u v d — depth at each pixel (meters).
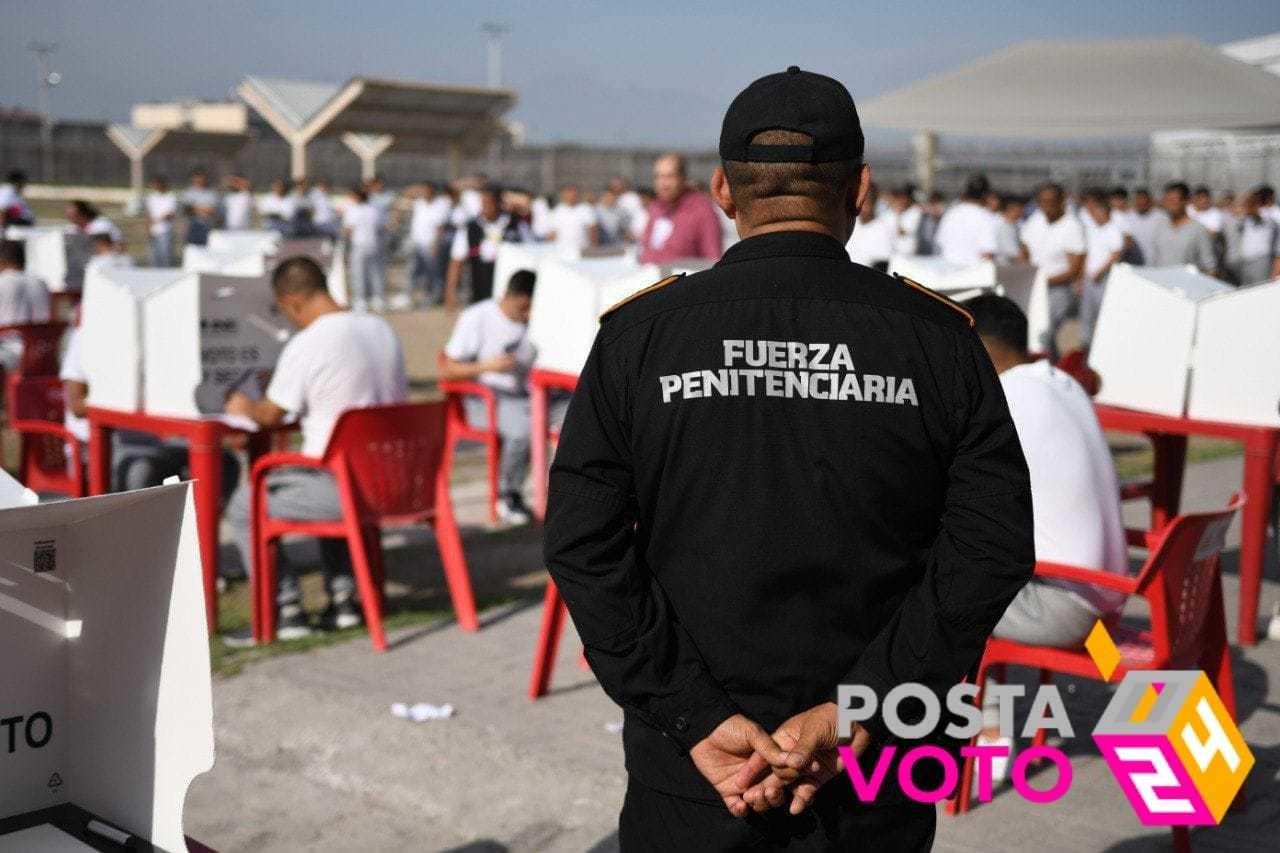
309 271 5.68
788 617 1.91
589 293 7.39
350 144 30.11
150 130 42.06
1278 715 4.74
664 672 1.93
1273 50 24.44
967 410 1.92
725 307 1.94
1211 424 5.68
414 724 4.63
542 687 4.91
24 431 6.73
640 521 2.02
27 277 9.41
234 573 6.61
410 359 14.55
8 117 70.88
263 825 3.90
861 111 12.71
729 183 2.05
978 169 34.94
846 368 1.90
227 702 4.83
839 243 2.02
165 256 22.22
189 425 5.54
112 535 1.84
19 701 1.87
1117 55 12.23
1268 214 18.30
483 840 3.81
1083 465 3.73
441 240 21.19
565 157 42.06
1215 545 3.74
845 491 1.88
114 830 1.81
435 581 6.54
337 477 5.35
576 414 2.00
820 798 1.93
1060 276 12.16
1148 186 31.86
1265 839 3.81
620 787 4.14
